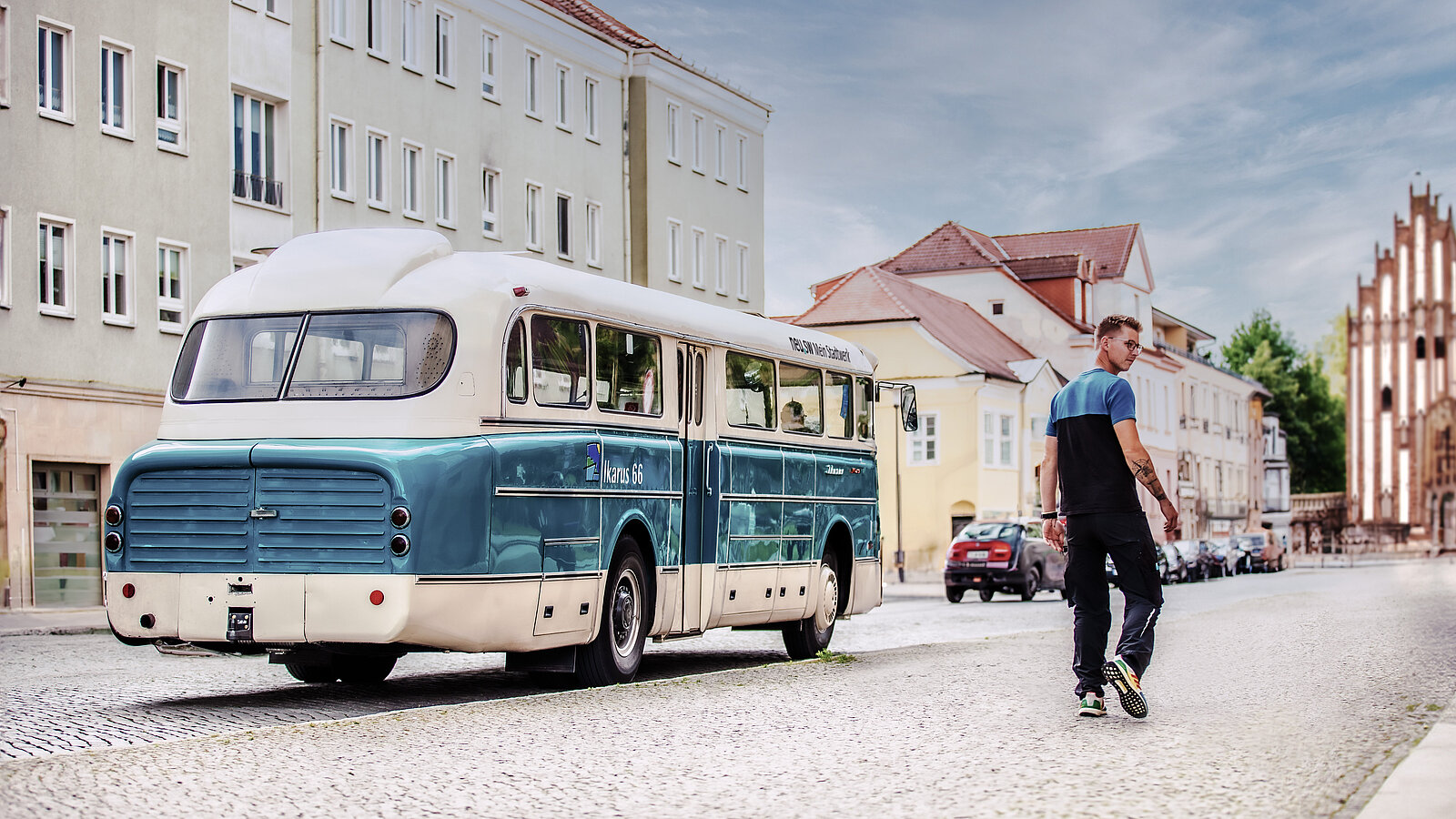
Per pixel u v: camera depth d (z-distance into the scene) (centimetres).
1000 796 693
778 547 1617
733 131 5331
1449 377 11962
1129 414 930
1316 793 693
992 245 7725
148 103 3127
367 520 1107
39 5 2909
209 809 681
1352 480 12162
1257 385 10006
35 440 2884
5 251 2845
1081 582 955
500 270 1226
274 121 3459
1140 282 7781
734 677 1281
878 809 672
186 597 1138
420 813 674
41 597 2903
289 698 1220
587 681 1309
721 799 704
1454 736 861
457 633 1129
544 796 714
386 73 3759
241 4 3344
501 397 1184
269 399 1182
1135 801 676
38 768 786
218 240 3272
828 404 1770
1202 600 3231
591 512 1280
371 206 3703
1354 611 2359
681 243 4991
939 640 1989
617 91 4747
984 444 5959
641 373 1382
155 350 3133
